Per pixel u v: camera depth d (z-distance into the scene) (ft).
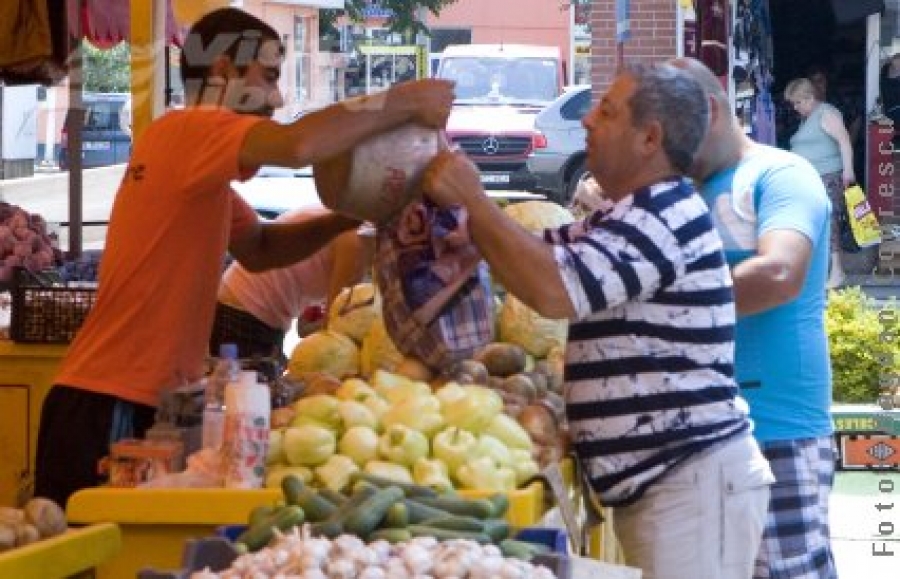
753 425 21.26
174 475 17.01
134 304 20.85
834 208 46.11
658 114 17.83
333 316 22.97
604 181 18.34
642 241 17.62
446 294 19.70
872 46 52.11
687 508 18.19
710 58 32.07
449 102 18.97
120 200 21.13
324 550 12.94
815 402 22.63
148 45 24.72
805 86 46.47
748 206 22.12
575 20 88.02
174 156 20.39
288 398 19.43
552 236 19.19
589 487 18.95
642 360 18.02
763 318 22.39
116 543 15.56
